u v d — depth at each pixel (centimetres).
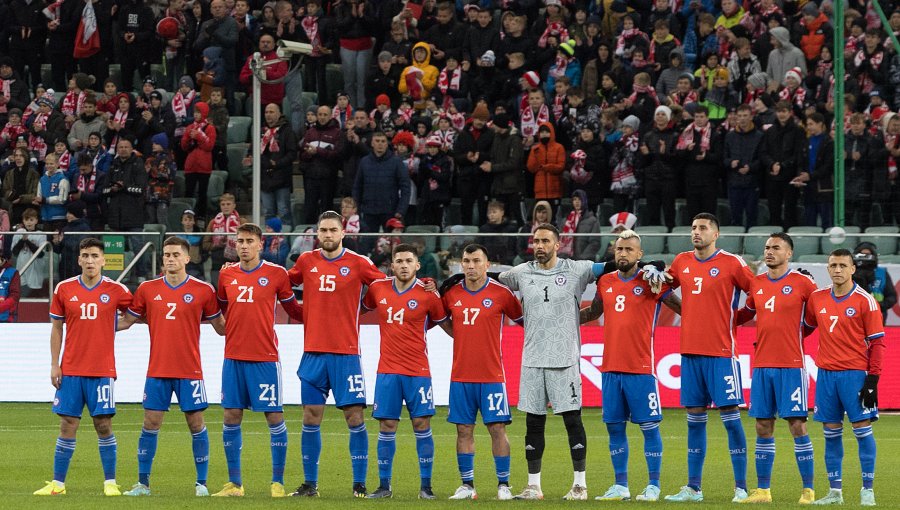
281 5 7425
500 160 6575
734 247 5453
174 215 7031
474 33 7281
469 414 3362
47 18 8094
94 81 7925
